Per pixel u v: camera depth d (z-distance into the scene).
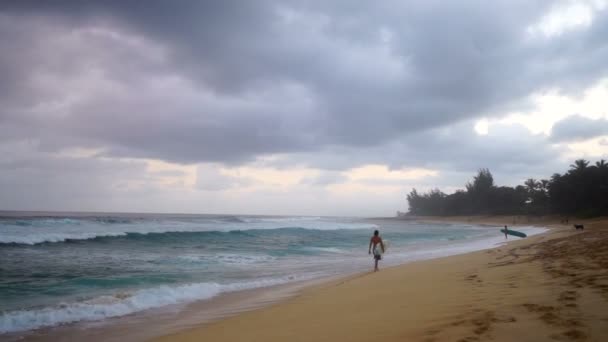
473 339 3.53
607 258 7.79
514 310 4.41
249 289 10.82
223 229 36.66
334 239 33.28
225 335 5.72
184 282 11.89
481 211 129.88
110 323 7.41
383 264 16.33
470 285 7.09
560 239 17.81
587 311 3.96
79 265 14.78
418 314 5.09
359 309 6.31
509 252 13.80
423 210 173.25
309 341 4.53
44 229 27.14
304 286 11.12
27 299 9.44
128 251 20.06
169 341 5.82
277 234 37.66
